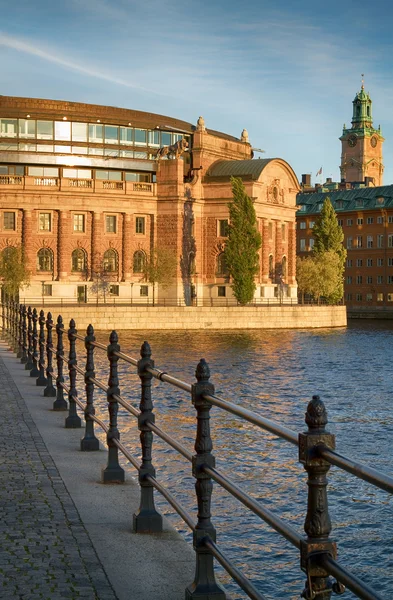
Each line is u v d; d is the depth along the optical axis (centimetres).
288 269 12938
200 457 731
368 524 1922
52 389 2164
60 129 11138
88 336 1447
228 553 1667
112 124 11400
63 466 1288
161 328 9938
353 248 16712
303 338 9325
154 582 763
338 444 3036
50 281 10806
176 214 11425
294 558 1631
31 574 779
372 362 6556
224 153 12750
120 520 980
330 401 4297
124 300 11256
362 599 434
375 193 16700
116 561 824
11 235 10719
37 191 10731
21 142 10962
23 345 3109
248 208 11038
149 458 945
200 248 11919
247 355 6975
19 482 1170
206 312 10269
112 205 11162
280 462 2550
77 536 909
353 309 16612
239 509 1991
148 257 11488
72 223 11000
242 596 1407
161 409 3578
